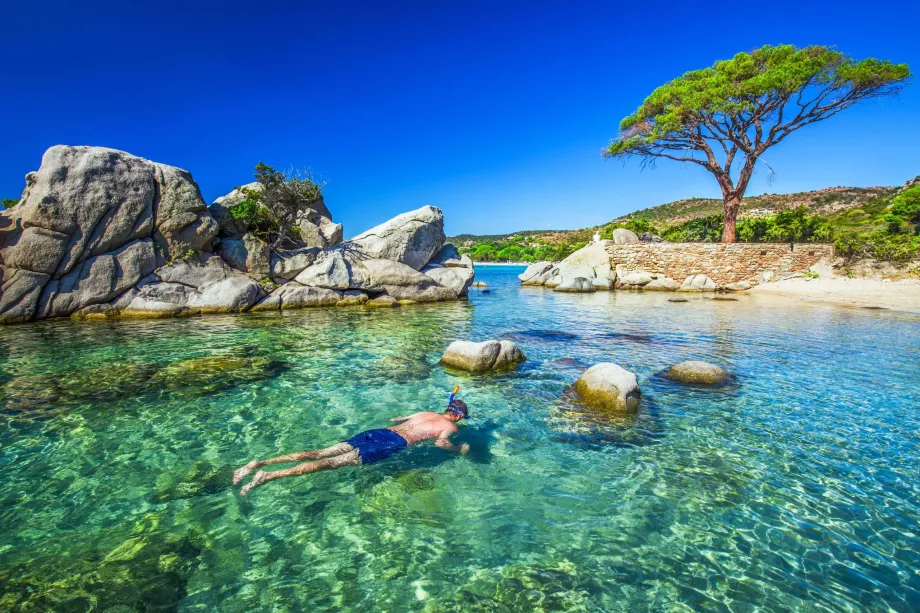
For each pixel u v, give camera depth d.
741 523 4.61
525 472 5.64
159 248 19.47
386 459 5.77
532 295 30.97
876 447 6.44
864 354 12.23
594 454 6.18
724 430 7.06
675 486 5.34
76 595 3.48
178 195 19.69
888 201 61.88
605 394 8.09
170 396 8.43
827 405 8.20
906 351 12.59
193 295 19.59
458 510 4.79
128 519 4.56
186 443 6.43
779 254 31.89
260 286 21.72
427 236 27.11
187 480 5.36
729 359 11.71
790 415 7.71
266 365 10.74
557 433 6.90
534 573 3.87
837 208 87.75
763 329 16.25
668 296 29.44
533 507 4.87
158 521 4.53
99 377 9.54
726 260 33.12
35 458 5.89
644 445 6.49
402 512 4.73
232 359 11.22
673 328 16.58
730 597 3.60
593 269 36.59
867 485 5.38
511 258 113.06
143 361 10.95
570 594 3.62
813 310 21.44
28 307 16.78
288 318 18.80
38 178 17.34
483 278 56.09
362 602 3.53
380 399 8.44
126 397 8.34
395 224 26.27
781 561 4.04
